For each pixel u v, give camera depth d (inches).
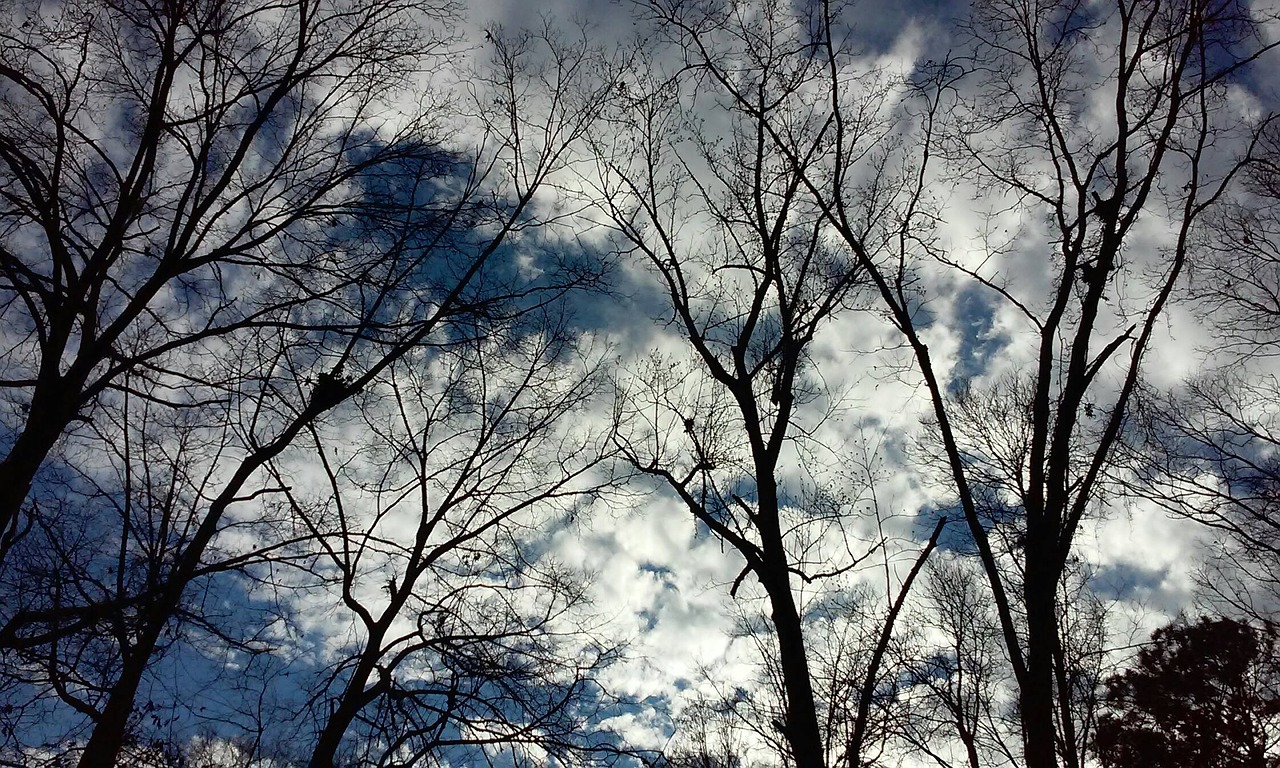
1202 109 276.5
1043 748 215.2
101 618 257.3
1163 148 267.7
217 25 333.1
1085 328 263.4
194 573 284.8
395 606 389.1
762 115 346.6
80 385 285.6
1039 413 262.5
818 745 252.2
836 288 345.7
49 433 270.5
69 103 304.3
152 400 292.7
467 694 354.6
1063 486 247.3
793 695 261.3
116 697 302.7
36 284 272.5
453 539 411.5
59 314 281.0
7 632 245.1
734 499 307.1
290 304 323.6
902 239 321.4
